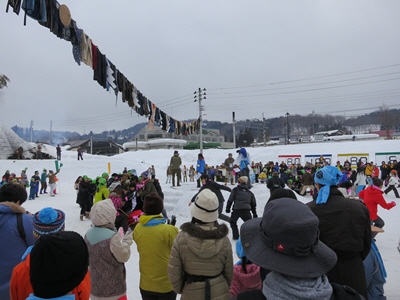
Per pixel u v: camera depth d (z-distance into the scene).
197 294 2.47
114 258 2.94
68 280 1.62
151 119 8.78
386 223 9.35
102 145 76.88
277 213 1.59
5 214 2.77
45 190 19.36
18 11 3.37
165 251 3.21
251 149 41.62
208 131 78.81
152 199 3.38
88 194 11.05
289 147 39.34
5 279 2.64
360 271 2.65
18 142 37.69
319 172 2.97
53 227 2.49
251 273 2.80
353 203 2.75
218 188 7.96
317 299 1.45
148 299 3.23
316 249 1.58
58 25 4.13
